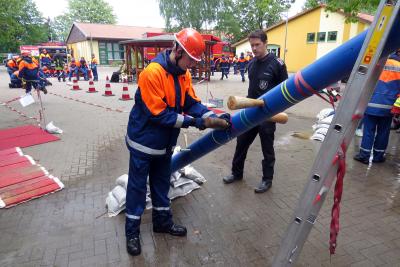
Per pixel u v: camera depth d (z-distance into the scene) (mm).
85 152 5461
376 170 4707
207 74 20109
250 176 4426
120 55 41500
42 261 2691
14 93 13570
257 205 3617
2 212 3463
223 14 41250
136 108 2576
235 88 16234
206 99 11797
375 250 2848
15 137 6297
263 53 3490
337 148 1436
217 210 3508
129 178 2727
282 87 2100
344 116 1399
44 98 12016
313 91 1938
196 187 3996
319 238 3014
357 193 3949
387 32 1278
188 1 40062
